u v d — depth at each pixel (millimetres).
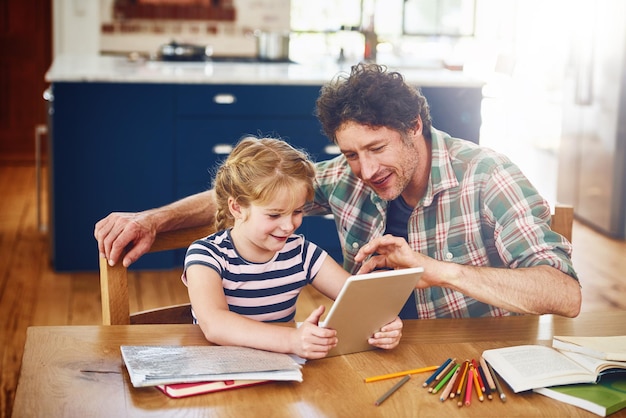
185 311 1798
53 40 6422
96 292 3789
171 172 3945
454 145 1903
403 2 5629
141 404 1256
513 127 7512
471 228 1854
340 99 1650
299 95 3967
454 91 4027
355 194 1985
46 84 6660
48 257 4262
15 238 4609
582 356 1432
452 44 6895
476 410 1276
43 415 1214
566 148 5363
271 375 1317
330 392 1313
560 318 1688
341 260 4129
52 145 3863
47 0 6543
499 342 1541
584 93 5027
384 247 1585
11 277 3951
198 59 4816
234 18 6570
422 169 1868
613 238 4891
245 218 1600
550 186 5984
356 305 1384
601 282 4074
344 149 1701
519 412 1277
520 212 1763
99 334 1518
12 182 6000
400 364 1427
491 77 6992
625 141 4754
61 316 3492
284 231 1592
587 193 5129
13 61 6594
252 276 1646
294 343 1406
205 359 1361
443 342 1534
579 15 5012
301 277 1707
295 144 3998
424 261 1561
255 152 1579
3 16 6516
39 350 1440
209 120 3928
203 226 1848
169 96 3881
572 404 1306
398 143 1675
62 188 3910
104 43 6461
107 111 3855
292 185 1564
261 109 3947
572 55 5098
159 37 6500
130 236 1682
